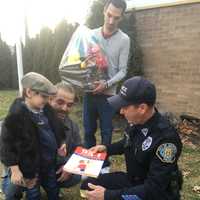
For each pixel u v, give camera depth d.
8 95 12.59
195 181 4.54
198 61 6.96
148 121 2.61
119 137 6.43
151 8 7.57
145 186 2.50
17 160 3.22
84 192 3.58
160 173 2.46
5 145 3.18
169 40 7.39
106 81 4.20
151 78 7.79
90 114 4.41
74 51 4.24
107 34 4.24
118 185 3.06
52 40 10.42
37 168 3.33
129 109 2.58
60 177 3.67
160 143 2.49
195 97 7.07
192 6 6.95
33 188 3.43
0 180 4.31
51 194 3.66
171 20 7.31
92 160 3.01
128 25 7.68
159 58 7.60
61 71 4.30
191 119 6.85
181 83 7.28
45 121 3.45
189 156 5.46
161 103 7.67
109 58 4.29
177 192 2.56
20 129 3.19
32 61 12.80
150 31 7.68
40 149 3.42
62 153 3.62
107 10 4.13
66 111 3.73
